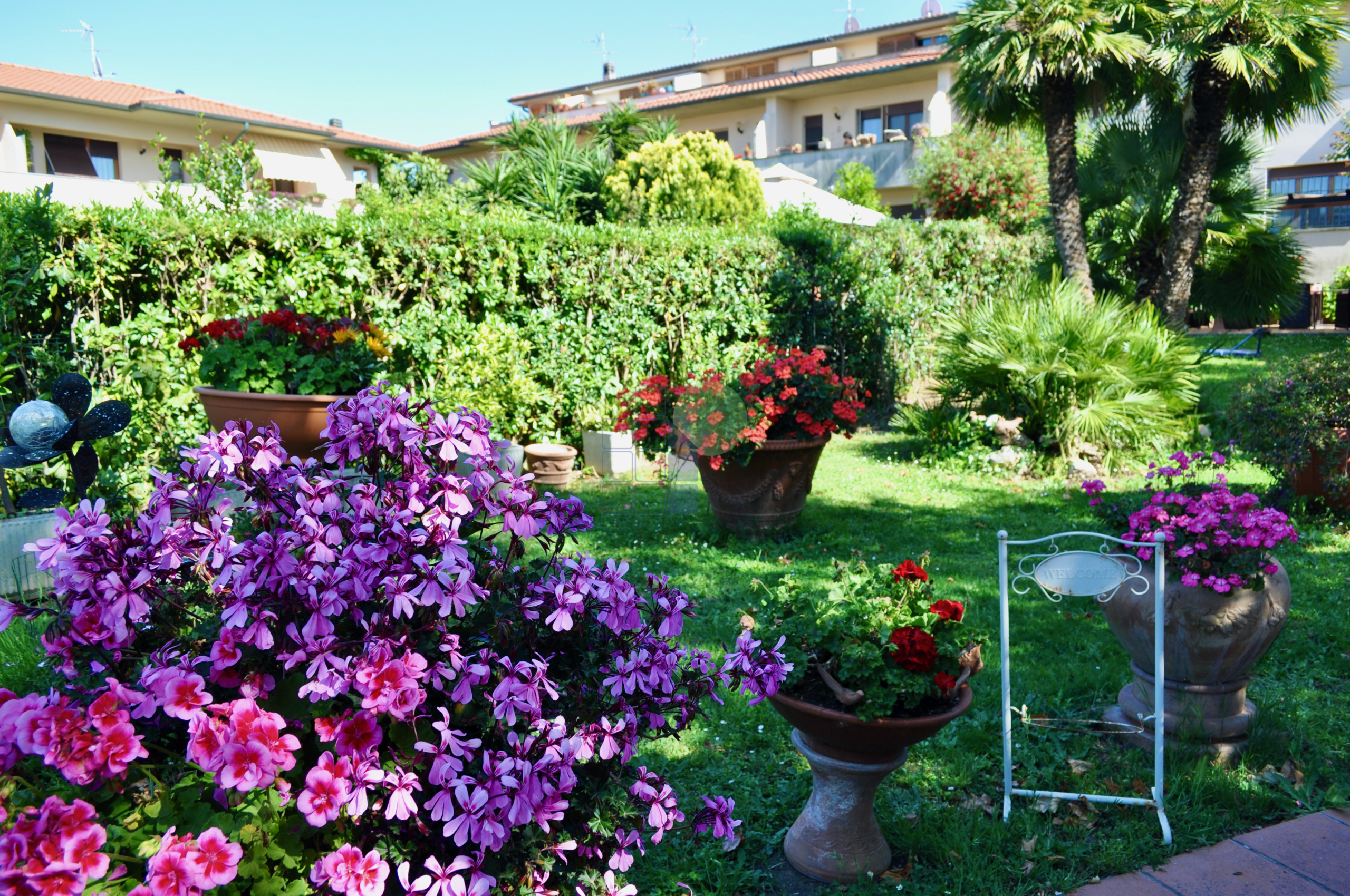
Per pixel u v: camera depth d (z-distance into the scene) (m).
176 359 6.42
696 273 9.60
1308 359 6.56
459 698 1.82
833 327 11.09
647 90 34.47
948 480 7.95
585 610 2.17
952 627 2.80
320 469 2.20
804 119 28.20
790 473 6.01
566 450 7.90
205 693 1.70
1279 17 9.24
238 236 6.80
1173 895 2.56
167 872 1.49
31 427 4.65
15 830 1.45
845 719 2.49
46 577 4.64
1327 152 22.30
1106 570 2.96
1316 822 2.91
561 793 1.93
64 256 6.06
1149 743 3.33
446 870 1.74
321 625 1.76
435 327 7.63
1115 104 11.08
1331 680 3.92
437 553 1.97
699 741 3.44
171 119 21.75
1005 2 9.87
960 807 3.03
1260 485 7.10
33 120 20.05
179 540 1.86
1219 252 11.80
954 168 18.47
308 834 1.77
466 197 13.90
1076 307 8.89
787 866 2.76
